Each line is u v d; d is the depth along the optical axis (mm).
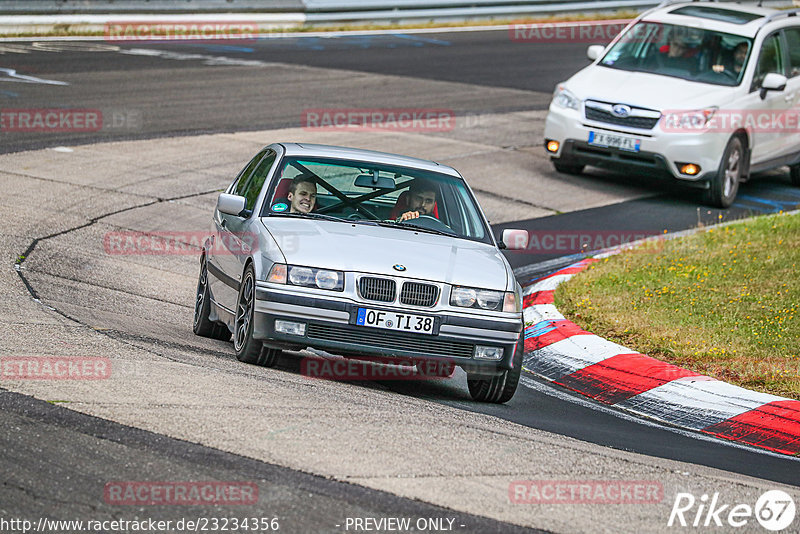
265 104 67375
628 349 31312
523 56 96125
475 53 95812
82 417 19609
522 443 21531
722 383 28578
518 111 72875
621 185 56500
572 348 31766
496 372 25828
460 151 59906
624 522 17609
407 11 109688
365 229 27359
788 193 58656
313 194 28359
